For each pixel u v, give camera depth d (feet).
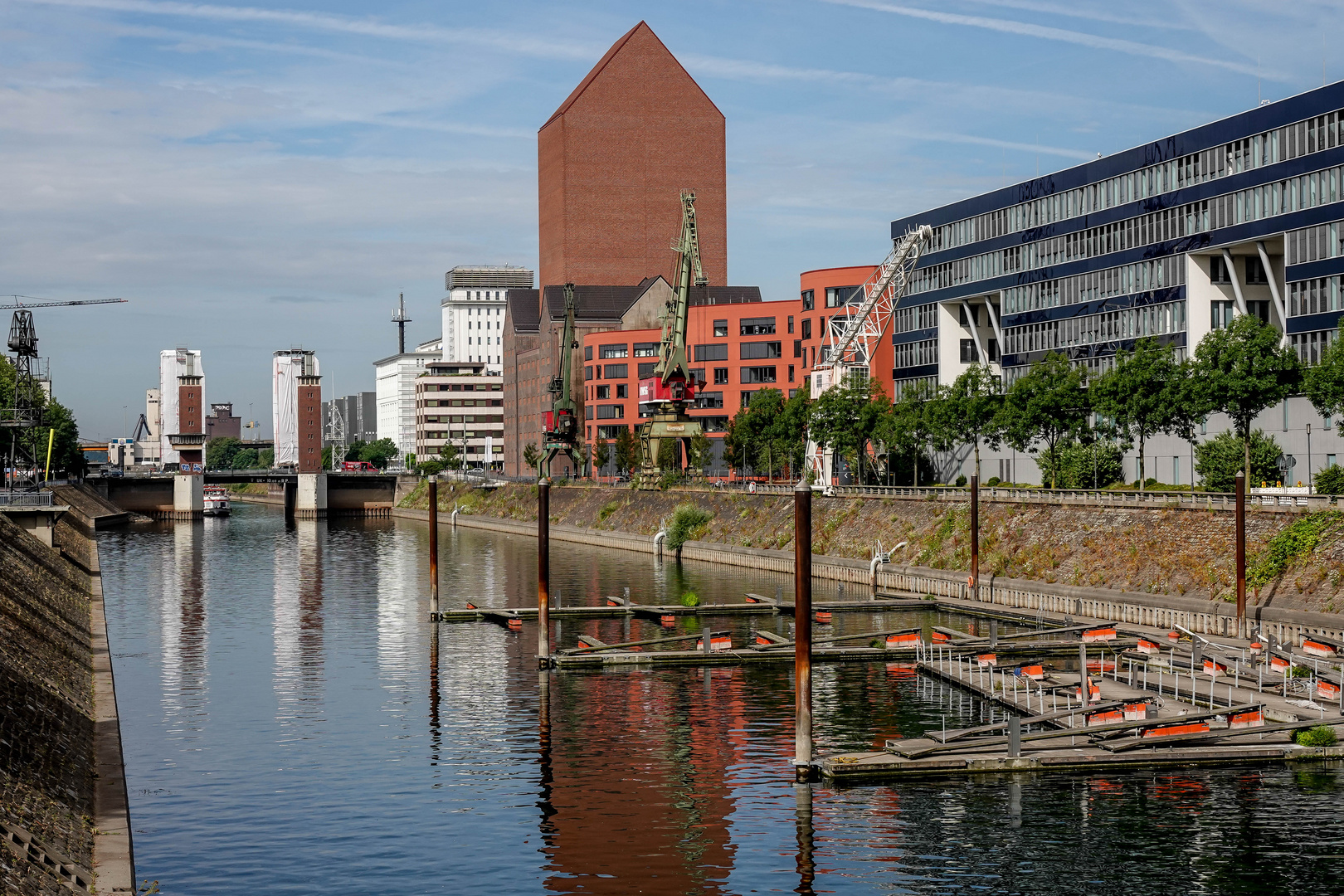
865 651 319.06
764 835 185.88
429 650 339.16
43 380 631.56
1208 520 352.08
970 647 319.06
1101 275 543.80
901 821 189.78
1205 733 218.79
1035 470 545.03
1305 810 190.39
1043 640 327.47
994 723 235.81
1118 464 490.90
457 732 247.70
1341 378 355.36
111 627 382.83
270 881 171.12
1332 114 428.56
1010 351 606.96
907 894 164.66
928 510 475.72
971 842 180.86
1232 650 286.46
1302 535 317.22
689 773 216.74
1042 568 397.60
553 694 281.33
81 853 152.35
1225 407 389.60
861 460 617.21
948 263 650.02
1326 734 215.92
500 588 485.56
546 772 219.00
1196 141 488.85
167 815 198.08
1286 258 450.71
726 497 621.72
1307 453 415.03
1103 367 540.93
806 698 209.26
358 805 202.69
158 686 293.43
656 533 650.43
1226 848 177.06
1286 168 448.24
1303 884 165.37
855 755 216.13
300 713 264.52
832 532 519.60
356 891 167.84
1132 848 177.47
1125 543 374.43
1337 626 287.07
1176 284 499.92
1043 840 181.06
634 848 181.98
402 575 538.06
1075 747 217.56
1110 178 536.42
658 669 309.63
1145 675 269.03
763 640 337.31
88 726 220.02
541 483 314.96
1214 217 480.23
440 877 172.35
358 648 344.08
